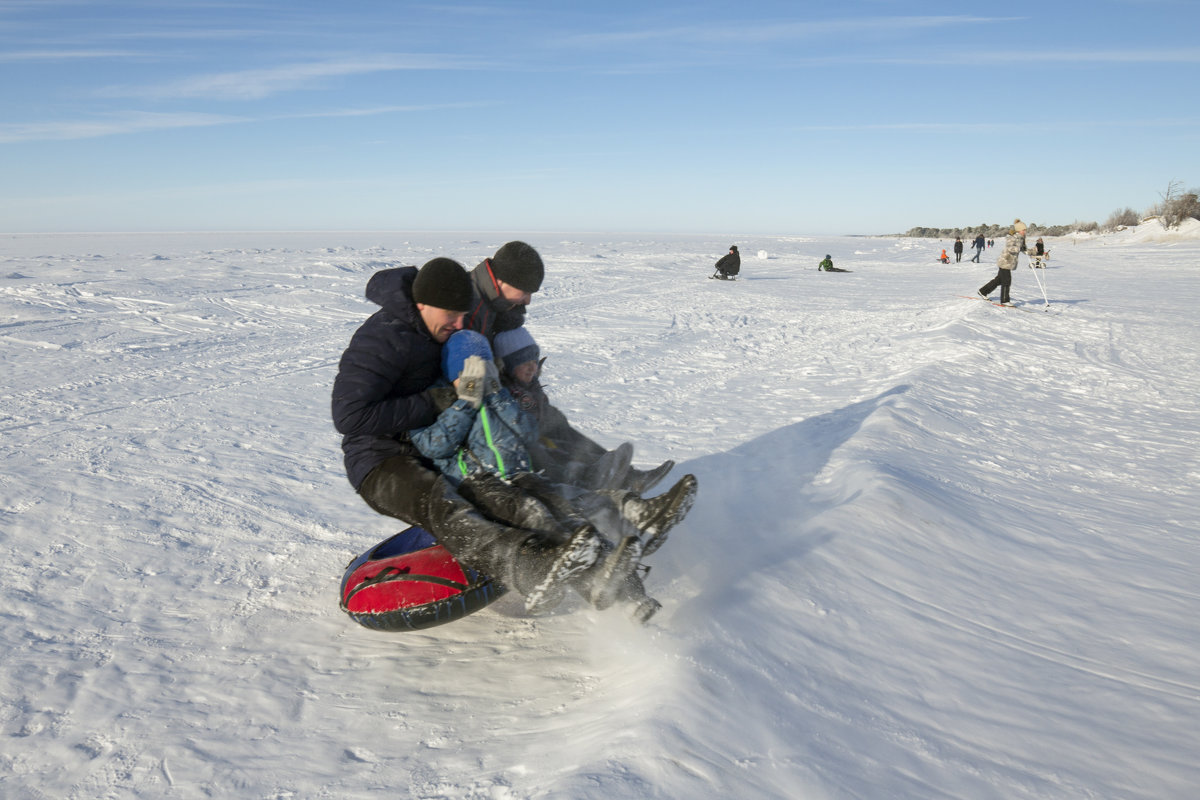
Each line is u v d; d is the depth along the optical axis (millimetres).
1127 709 2609
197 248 49500
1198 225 54031
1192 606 3486
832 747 2238
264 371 9359
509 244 3625
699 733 2199
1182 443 6629
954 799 2068
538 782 2100
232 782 2301
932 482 5012
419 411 3215
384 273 3342
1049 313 15234
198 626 3357
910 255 47844
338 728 2586
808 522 4133
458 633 3287
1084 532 4473
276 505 4824
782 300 18922
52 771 2381
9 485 5074
